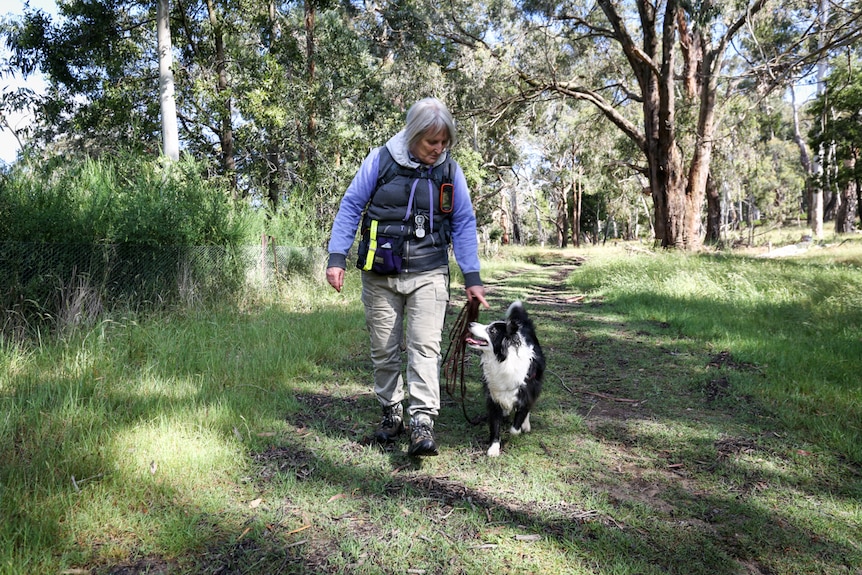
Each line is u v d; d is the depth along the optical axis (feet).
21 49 42.16
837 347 18.54
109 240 18.61
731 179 131.85
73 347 14.05
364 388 14.29
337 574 6.79
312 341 18.16
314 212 39.60
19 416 10.07
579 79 80.33
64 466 8.58
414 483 9.20
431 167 9.76
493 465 10.05
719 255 59.41
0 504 7.30
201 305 21.17
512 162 101.30
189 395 12.16
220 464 9.32
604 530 7.95
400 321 10.30
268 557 7.06
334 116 47.75
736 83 82.38
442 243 9.87
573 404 13.83
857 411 12.65
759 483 9.62
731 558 7.42
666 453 10.87
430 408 9.69
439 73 67.00
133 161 26.35
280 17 48.47
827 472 10.02
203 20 45.39
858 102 77.87
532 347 11.51
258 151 47.65
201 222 24.02
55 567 6.55
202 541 7.32
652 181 68.69
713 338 21.52
